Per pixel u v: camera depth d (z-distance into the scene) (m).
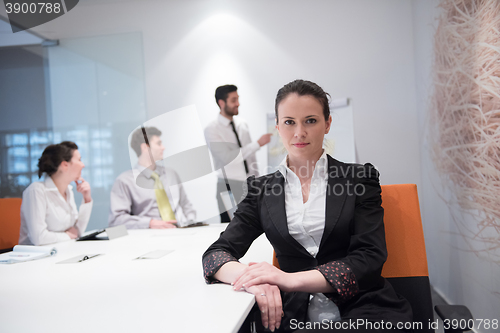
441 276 2.96
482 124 1.92
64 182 2.13
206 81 3.91
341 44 3.73
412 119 3.60
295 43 3.80
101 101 3.94
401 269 1.15
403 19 3.62
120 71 3.95
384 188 1.22
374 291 0.97
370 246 0.99
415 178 3.60
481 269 2.07
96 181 3.88
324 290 0.93
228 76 3.89
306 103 1.06
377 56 3.67
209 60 3.91
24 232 1.99
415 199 1.19
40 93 3.92
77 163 2.13
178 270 1.17
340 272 0.93
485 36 1.84
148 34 3.97
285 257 1.11
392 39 3.64
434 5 2.80
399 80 3.63
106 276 1.13
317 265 1.05
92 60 3.95
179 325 0.70
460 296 2.48
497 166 1.75
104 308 0.82
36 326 0.73
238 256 1.12
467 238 2.28
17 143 3.91
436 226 3.04
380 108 3.66
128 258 1.41
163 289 0.96
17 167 3.88
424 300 1.12
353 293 0.93
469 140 2.13
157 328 0.69
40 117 3.92
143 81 3.96
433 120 2.96
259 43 3.86
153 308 0.81
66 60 3.94
